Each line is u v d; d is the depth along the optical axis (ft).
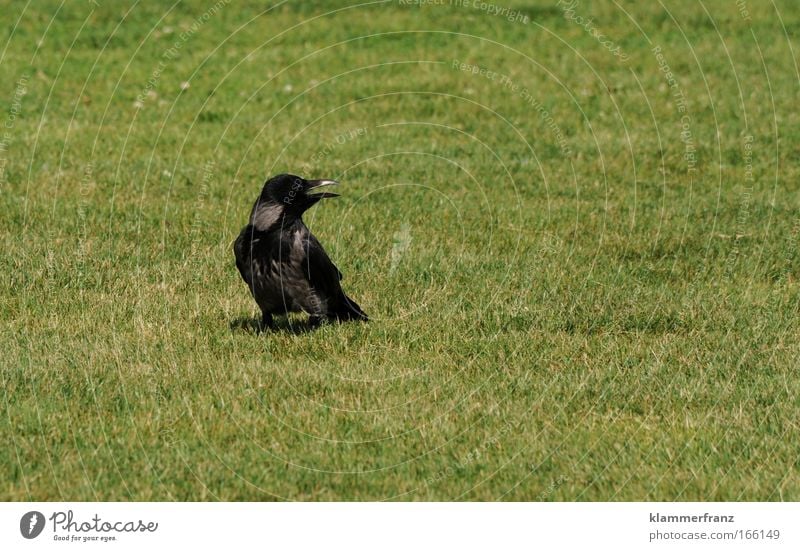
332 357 33.35
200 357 32.71
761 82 85.15
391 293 39.73
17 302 37.93
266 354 33.24
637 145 68.03
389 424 28.81
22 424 28.07
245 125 72.69
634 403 30.48
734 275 43.19
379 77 85.51
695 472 26.71
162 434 27.94
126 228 47.73
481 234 48.26
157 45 93.97
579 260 44.68
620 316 37.47
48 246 44.21
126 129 71.10
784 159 65.87
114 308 36.86
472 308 38.24
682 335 36.32
